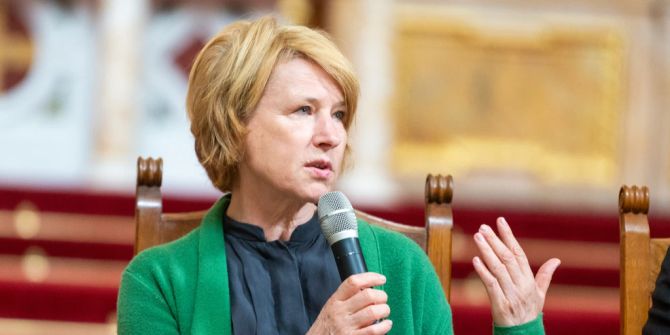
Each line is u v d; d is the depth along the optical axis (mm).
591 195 26250
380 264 7184
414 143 25969
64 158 26141
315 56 6809
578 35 26297
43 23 26141
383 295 6152
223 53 7000
